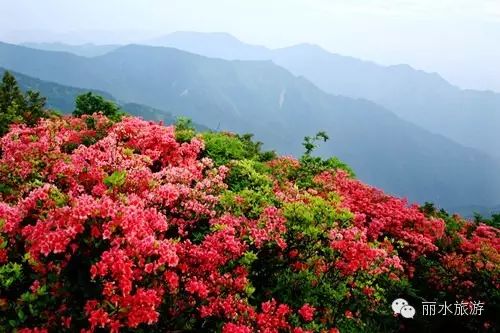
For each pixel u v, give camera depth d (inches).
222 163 561.3
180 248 309.1
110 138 501.0
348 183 642.2
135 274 263.6
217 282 314.7
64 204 299.6
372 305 409.4
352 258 362.0
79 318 251.6
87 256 267.1
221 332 299.1
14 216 291.1
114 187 333.4
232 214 385.7
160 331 284.0
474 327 455.5
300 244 371.9
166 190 356.8
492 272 461.4
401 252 525.3
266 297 359.3
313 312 357.7
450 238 576.4
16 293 271.4
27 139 517.0
